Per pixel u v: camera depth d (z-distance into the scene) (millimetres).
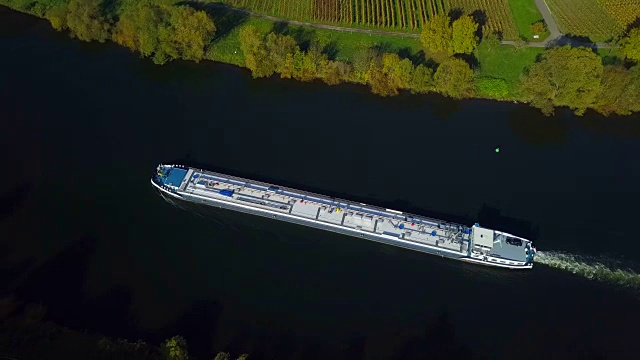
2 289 183875
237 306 184250
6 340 164375
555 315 185250
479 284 193750
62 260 193750
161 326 178500
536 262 198250
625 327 182500
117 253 196875
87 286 187000
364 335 179375
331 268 196375
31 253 195500
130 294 185625
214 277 191875
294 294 188375
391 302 187750
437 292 191250
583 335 180625
